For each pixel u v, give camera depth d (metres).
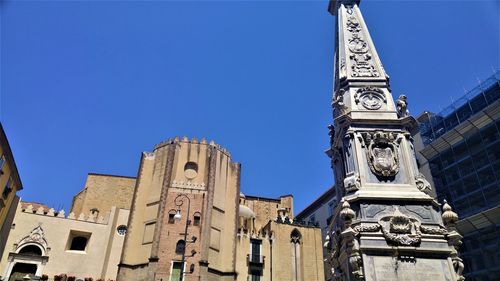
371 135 23.30
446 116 49.53
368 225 19.89
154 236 51.44
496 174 40.81
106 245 57.00
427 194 21.33
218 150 60.94
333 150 26.61
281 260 59.09
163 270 49.34
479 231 41.25
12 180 47.38
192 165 58.47
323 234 66.56
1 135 41.41
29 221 55.03
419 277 18.61
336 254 22.42
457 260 19.09
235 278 53.97
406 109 24.39
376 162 22.34
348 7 32.06
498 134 41.53
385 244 19.38
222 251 54.84
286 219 64.81
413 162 22.52
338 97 26.52
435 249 19.19
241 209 65.62
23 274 52.34
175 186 55.66
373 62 27.50
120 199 68.31
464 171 45.03
